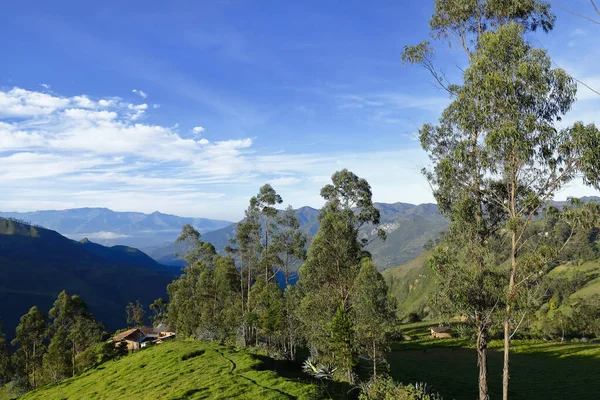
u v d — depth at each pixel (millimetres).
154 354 57969
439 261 27703
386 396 21156
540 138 22906
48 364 84688
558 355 85250
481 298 25938
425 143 29500
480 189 28453
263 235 77188
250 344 69625
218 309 87812
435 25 31906
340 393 32344
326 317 48281
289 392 29938
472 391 56000
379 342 42062
